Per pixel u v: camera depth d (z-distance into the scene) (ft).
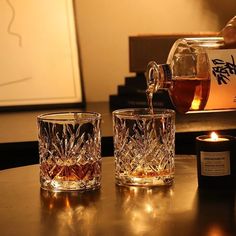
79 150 2.47
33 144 3.51
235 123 4.03
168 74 2.66
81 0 5.62
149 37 4.94
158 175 2.52
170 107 4.38
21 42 5.34
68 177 2.46
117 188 2.49
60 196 2.37
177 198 2.30
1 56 5.27
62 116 2.61
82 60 5.68
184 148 3.72
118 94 5.19
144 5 5.75
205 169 2.45
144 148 2.50
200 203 2.23
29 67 5.33
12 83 5.27
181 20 5.84
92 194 2.39
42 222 2.02
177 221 2.00
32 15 5.39
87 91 5.73
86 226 1.96
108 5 5.69
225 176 2.44
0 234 1.90
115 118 2.55
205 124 4.01
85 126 2.46
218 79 2.59
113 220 2.02
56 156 2.47
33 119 4.61
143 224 1.97
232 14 5.92
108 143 3.56
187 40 2.98
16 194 2.43
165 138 2.51
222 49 2.68
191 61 2.76
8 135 3.74
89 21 5.66
